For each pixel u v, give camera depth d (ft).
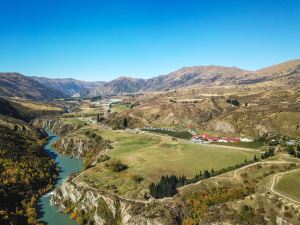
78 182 456.45
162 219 341.00
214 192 366.43
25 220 382.22
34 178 500.33
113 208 391.65
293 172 373.61
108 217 387.55
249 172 401.08
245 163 443.73
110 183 443.73
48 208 431.84
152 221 343.87
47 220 395.55
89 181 456.04
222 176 402.72
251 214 314.55
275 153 483.10
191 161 506.48
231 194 353.72
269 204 319.47
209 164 486.79
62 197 447.42
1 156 532.32
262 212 314.55
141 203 382.42
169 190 385.29
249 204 328.70
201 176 419.33
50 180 522.47
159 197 388.98
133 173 468.75
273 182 359.46
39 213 414.82
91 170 498.69
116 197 402.72
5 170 485.97
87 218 401.08
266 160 437.99
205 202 352.08
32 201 435.94
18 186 454.81
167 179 414.21
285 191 336.70
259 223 303.89
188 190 377.91
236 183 379.14
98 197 412.98
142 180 443.73
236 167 436.35
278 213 306.96
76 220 398.01
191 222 333.83
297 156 442.91
